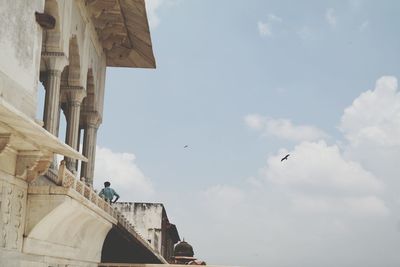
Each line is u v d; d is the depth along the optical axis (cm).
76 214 1778
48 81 2030
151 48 2945
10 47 1391
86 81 2500
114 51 3042
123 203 5634
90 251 2200
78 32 2323
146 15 2542
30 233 1569
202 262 4050
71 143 2350
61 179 1625
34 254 1619
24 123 1245
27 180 1550
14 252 1504
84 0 2361
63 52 2031
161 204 5669
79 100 2398
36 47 1559
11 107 1124
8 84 1380
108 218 2209
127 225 2842
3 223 1435
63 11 2028
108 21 2711
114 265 2369
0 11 1334
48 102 2019
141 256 3884
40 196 1587
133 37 2905
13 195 1495
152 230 5525
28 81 1502
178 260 4166
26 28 1488
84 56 2444
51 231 1684
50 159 1541
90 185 2711
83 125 2806
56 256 1791
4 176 1438
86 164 2762
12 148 1463
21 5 1452
